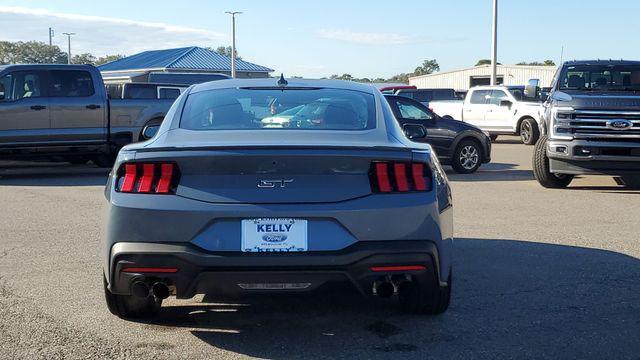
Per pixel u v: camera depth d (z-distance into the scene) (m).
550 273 6.05
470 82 60.09
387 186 4.13
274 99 5.16
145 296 4.21
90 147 13.81
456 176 13.77
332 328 4.68
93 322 4.77
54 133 13.41
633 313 4.98
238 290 4.12
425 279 4.25
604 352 4.25
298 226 4.04
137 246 4.07
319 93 5.30
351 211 4.05
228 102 5.10
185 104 5.13
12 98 13.16
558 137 10.86
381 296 4.24
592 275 5.99
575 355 4.20
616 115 10.52
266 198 4.05
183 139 4.48
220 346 4.35
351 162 4.11
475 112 24.52
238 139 4.38
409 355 4.20
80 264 6.37
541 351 4.26
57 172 14.55
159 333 4.57
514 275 5.98
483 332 4.59
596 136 10.59
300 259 3.99
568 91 11.35
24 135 13.18
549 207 9.62
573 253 6.80
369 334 4.57
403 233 4.11
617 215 8.98
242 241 4.02
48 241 7.34
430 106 26.48
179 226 4.04
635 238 7.52
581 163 10.80
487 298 5.32
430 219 4.19
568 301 5.25
